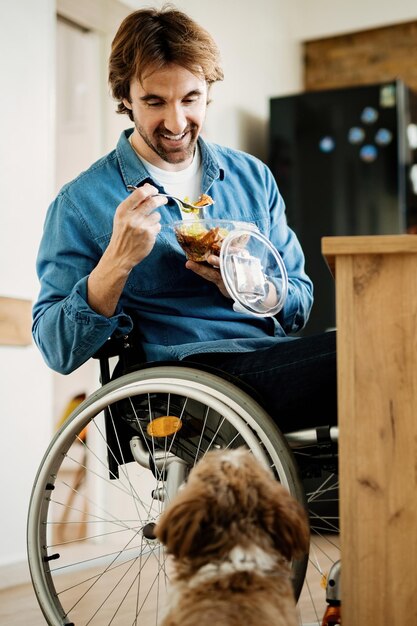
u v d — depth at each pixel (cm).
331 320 455
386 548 135
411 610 133
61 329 180
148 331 190
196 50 188
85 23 364
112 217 192
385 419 137
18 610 249
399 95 454
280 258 189
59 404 502
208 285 193
